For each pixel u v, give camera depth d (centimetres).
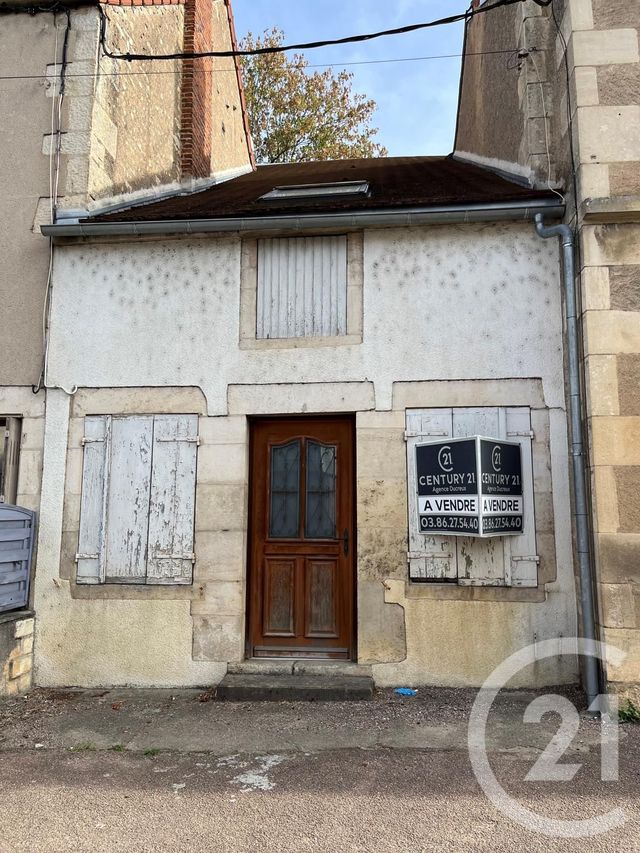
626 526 485
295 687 519
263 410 581
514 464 544
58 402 598
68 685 566
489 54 810
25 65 650
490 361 564
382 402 570
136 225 589
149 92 764
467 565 546
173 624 566
